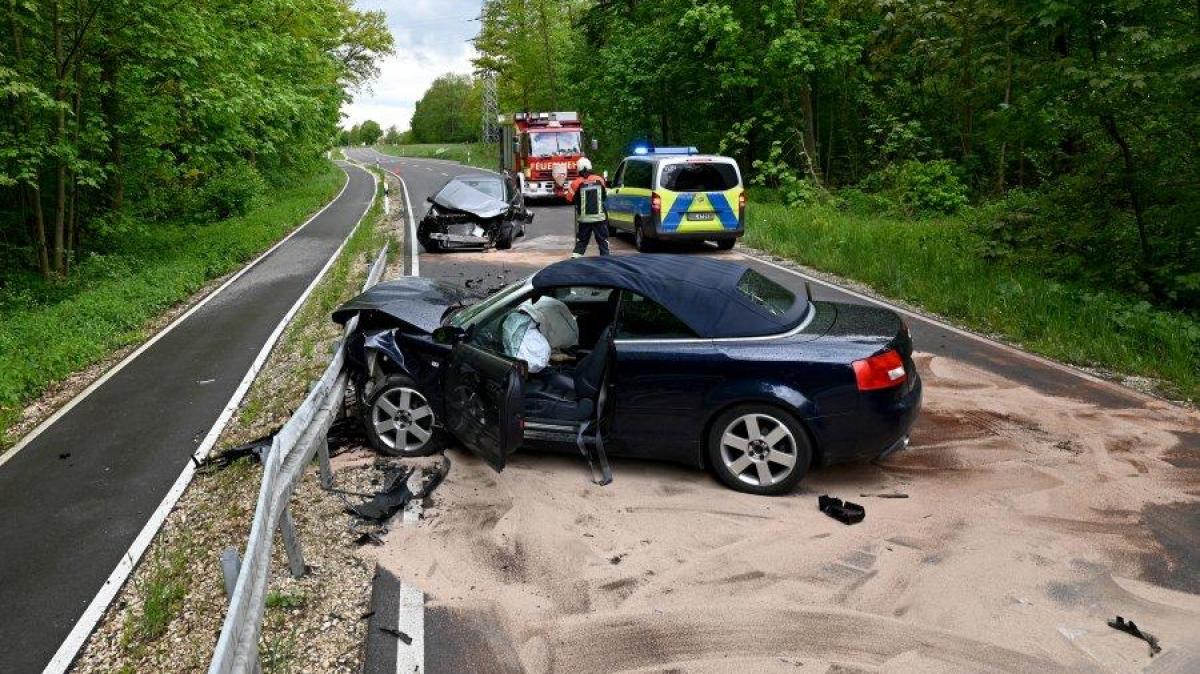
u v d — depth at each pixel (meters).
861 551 4.16
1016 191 17.48
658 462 5.41
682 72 28.59
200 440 6.91
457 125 108.94
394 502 4.88
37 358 9.46
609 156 37.69
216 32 19.12
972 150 22.39
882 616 3.59
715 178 14.98
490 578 4.04
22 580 4.62
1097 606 3.61
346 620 3.74
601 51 33.94
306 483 5.35
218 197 28.39
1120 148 10.58
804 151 24.02
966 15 11.41
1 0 14.97
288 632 3.66
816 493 4.87
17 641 4.01
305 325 10.72
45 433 7.27
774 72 24.59
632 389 4.98
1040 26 10.05
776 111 27.50
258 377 8.77
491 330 5.35
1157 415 6.08
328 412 5.01
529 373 5.25
